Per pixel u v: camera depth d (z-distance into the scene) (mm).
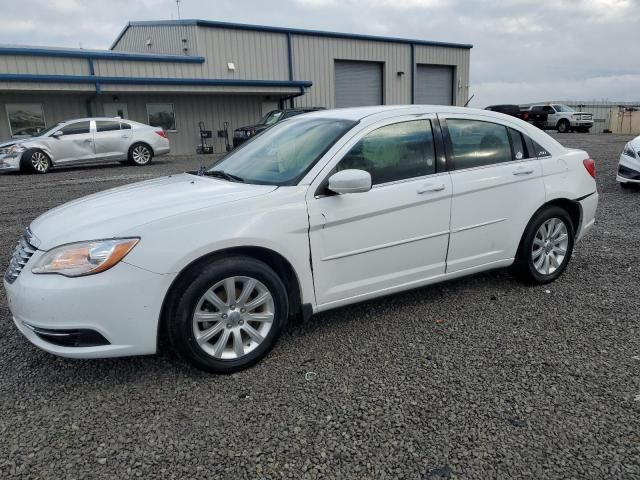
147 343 2955
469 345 3508
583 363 3236
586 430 2570
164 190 3588
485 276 4871
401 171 3713
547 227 4508
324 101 26406
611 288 4520
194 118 22266
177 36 23078
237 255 3154
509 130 4324
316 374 3164
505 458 2385
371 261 3611
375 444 2502
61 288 2795
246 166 3934
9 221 7738
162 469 2355
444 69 30828
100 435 2605
